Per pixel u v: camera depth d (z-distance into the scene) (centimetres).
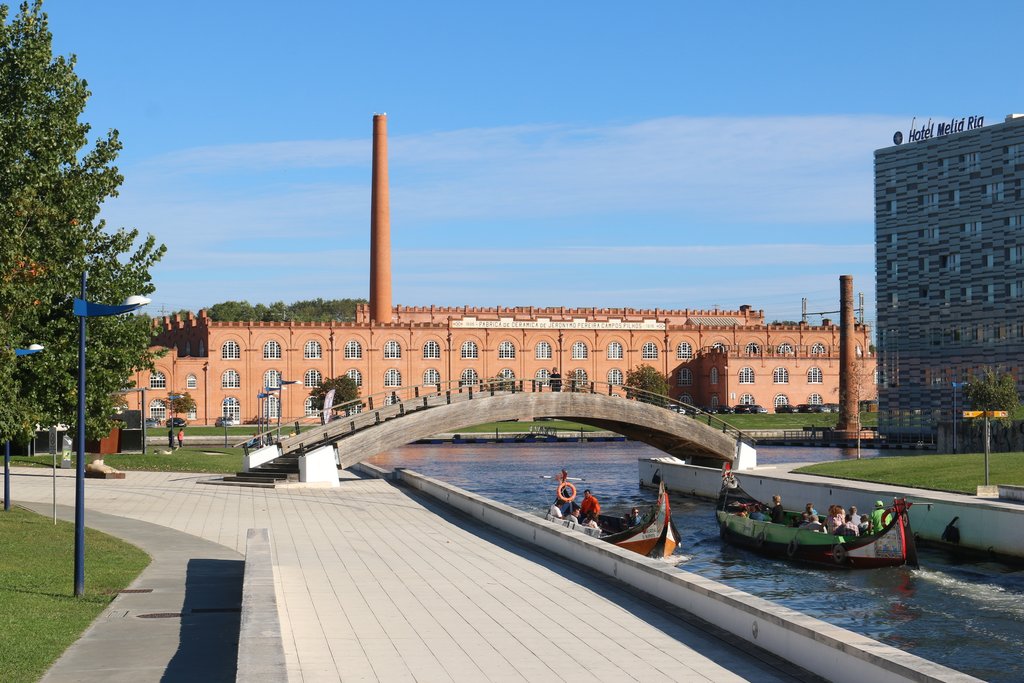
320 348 14575
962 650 2566
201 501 4484
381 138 14825
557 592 2280
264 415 14225
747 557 4103
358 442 5744
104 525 3519
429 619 1988
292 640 1809
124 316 4650
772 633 1683
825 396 16138
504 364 15412
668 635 1828
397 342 14912
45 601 2105
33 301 3622
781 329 16550
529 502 6016
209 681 1527
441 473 8062
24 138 3656
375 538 3303
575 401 6488
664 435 6850
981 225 10769
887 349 11644
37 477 5609
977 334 10762
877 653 1373
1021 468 5191
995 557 3891
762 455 9675
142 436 7394
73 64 3953
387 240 14912
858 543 3766
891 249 11644
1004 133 10575
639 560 2341
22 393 4244
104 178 4262
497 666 1619
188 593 2258
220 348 14075
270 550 2458
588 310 16462
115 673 1571
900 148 11575
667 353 16125
